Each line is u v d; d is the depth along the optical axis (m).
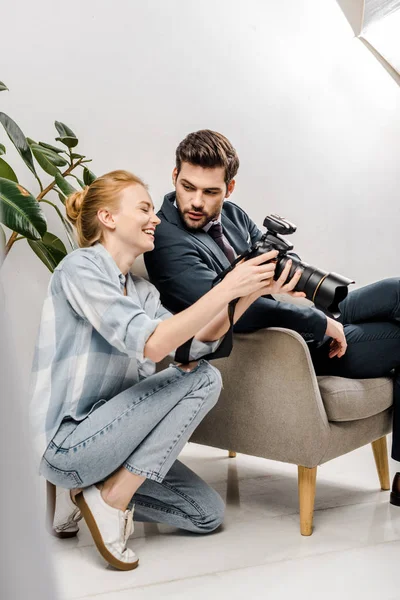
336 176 2.96
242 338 1.81
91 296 1.48
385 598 1.37
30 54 2.36
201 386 1.56
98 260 1.57
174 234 1.85
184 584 1.43
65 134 2.18
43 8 2.37
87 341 1.55
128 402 1.52
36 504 0.16
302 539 1.70
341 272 3.03
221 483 2.17
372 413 1.89
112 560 1.49
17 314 2.37
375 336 1.95
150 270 1.88
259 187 2.80
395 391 1.97
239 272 1.46
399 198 3.12
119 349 1.47
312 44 2.86
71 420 1.54
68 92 2.42
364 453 2.56
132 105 2.52
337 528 1.78
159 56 2.55
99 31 2.45
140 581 1.44
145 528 1.79
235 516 1.87
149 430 1.53
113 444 1.49
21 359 2.37
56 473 1.51
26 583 0.16
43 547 0.17
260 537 1.71
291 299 2.23
